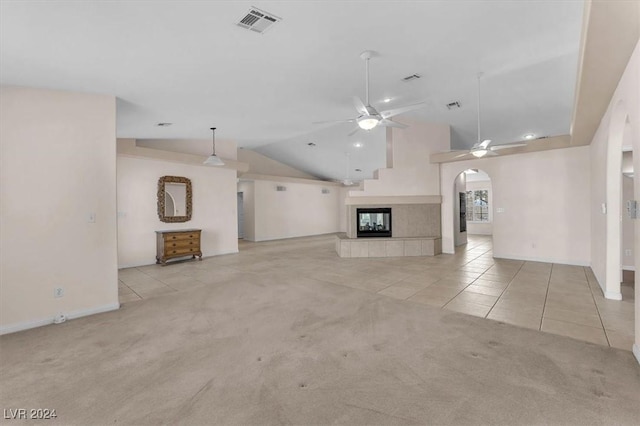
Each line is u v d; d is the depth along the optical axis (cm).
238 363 236
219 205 786
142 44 266
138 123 519
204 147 770
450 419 171
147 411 182
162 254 639
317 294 418
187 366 233
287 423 170
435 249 706
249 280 502
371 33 283
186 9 223
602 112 377
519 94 507
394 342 269
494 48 336
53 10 208
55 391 203
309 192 1266
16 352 260
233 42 278
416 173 727
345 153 1054
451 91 483
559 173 589
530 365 226
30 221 321
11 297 309
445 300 384
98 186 363
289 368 228
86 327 314
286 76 368
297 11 238
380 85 423
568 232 581
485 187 1216
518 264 593
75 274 346
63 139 342
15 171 314
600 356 237
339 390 200
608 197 378
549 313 332
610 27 204
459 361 234
